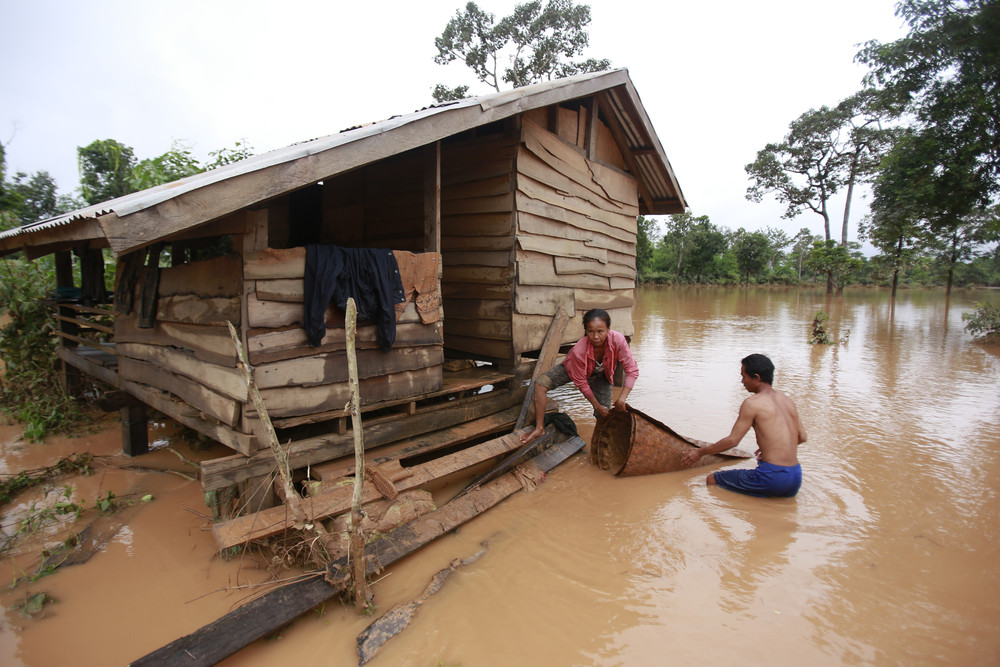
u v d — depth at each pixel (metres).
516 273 5.73
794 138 37.56
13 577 3.37
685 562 3.47
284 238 8.15
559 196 6.43
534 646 2.70
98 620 2.94
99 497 4.30
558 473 5.05
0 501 4.39
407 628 2.83
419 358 4.68
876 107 14.12
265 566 3.45
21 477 4.67
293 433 4.11
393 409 5.23
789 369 9.95
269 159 3.29
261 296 3.49
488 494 4.31
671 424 6.57
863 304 27.78
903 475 4.93
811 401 7.60
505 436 4.97
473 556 3.55
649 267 59.28
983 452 5.52
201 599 3.12
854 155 36.81
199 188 2.85
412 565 3.44
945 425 6.47
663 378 9.19
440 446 4.64
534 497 4.50
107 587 3.24
